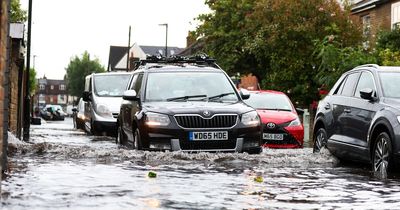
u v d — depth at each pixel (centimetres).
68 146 1961
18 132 3038
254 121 1827
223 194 1043
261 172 1413
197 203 941
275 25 4728
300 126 2595
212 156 1697
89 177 1225
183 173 1345
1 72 925
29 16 3438
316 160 1786
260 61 5547
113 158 1656
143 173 1320
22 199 926
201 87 1995
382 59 3612
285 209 909
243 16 6128
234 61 6091
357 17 4781
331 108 1889
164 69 2064
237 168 1484
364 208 945
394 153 1474
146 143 1789
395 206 970
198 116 1777
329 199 1027
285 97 2908
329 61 3625
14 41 2456
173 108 1802
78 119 4509
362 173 1490
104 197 973
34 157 1655
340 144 1759
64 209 855
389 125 1505
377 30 4431
